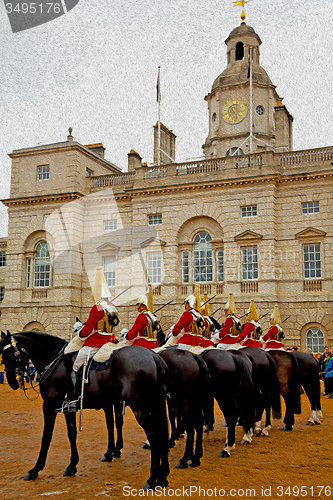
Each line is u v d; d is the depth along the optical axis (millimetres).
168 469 8906
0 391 26719
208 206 35781
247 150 45094
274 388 13945
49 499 8180
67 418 10023
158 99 44875
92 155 41938
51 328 37250
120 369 9445
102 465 10594
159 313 35344
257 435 13961
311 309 32719
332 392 23922
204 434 14562
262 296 33312
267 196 34312
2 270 48969
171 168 37344
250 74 41562
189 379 10578
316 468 10141
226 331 14812
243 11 49344
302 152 34656
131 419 17422
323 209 33469
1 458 11297
